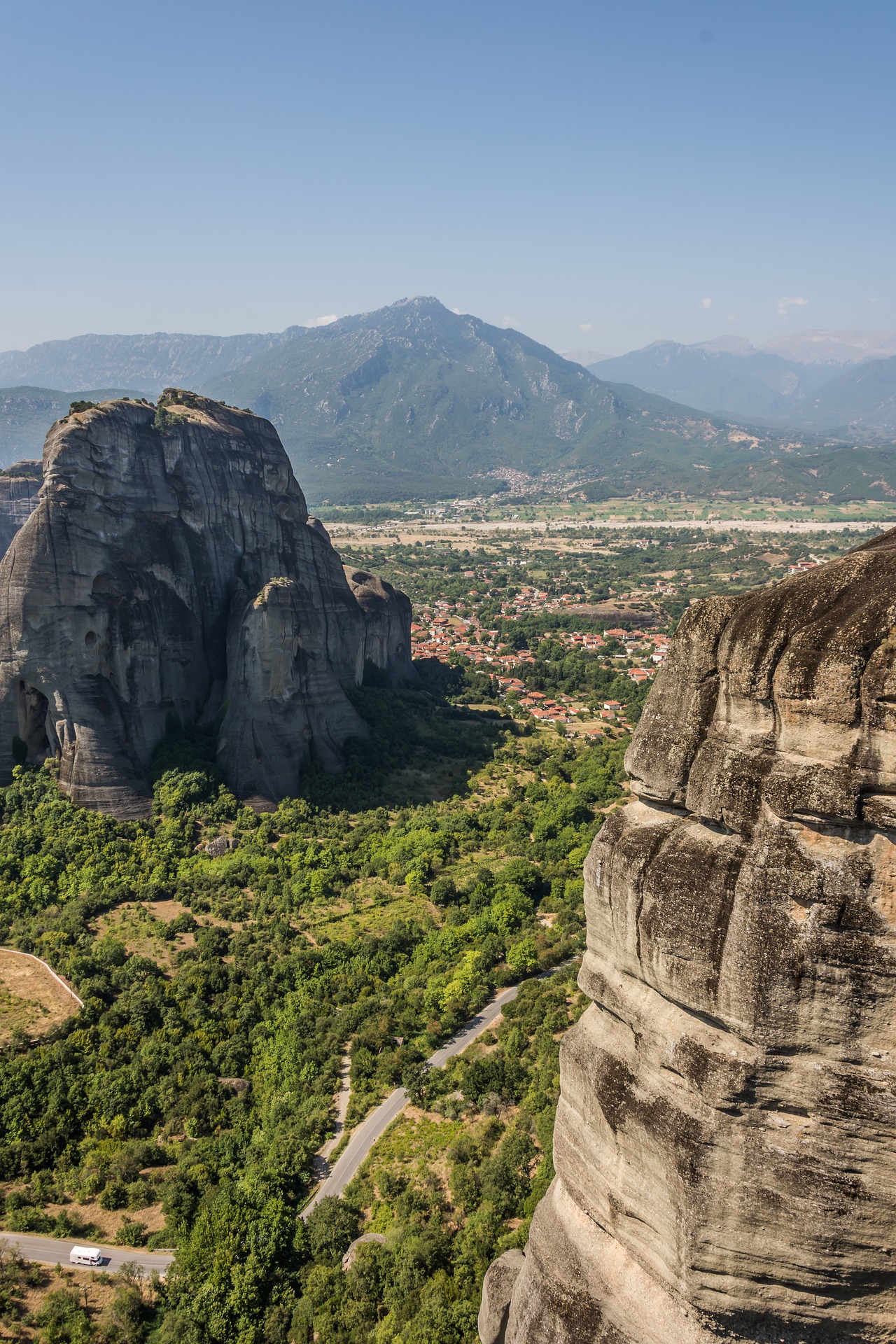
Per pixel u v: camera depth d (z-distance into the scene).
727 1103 19.14
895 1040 17.89
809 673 18.64
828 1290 18.78
